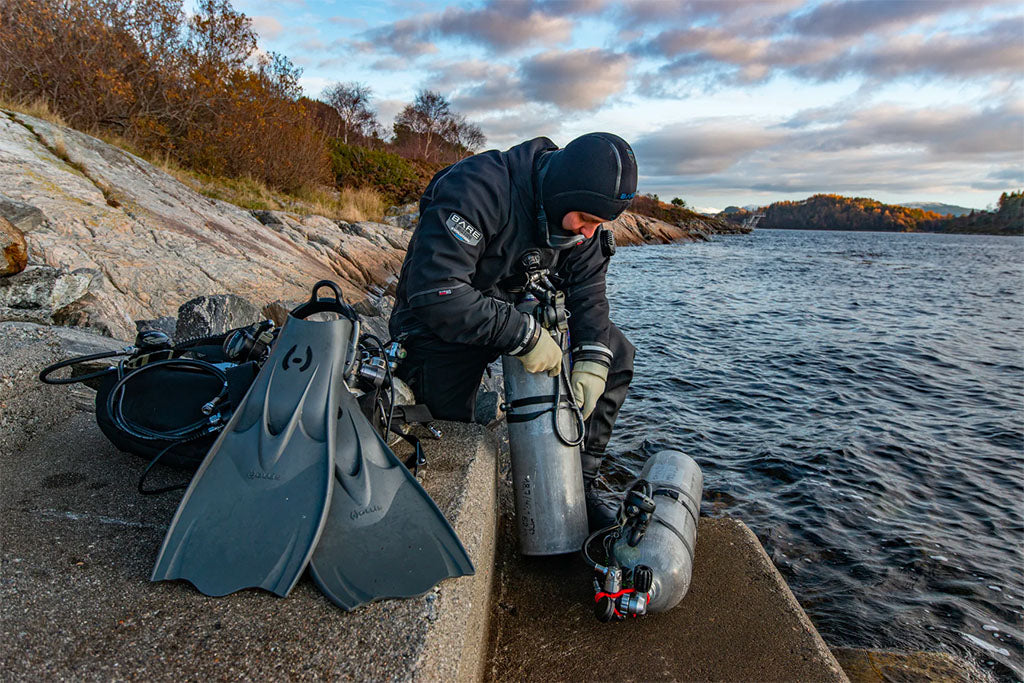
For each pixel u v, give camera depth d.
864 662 2.68
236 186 17.17
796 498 4.68
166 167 15.28
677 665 2.07
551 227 2.37
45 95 13.91
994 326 13.69
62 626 1.46
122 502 2.03
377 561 1.66
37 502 2.00
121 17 15.37
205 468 1.78
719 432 6.15
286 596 1.56
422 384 2.72
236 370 2.13
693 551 2.36
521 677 2.07
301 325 2.01
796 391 7.83
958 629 3.27
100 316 5.12
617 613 2.14
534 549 2.45
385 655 1.40
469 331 2.28
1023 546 4.11
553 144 2.55
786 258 38.72
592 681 2.02
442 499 2.05
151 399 2.21
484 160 2.39
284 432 1.82
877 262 37.97
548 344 2.39
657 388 7.71
